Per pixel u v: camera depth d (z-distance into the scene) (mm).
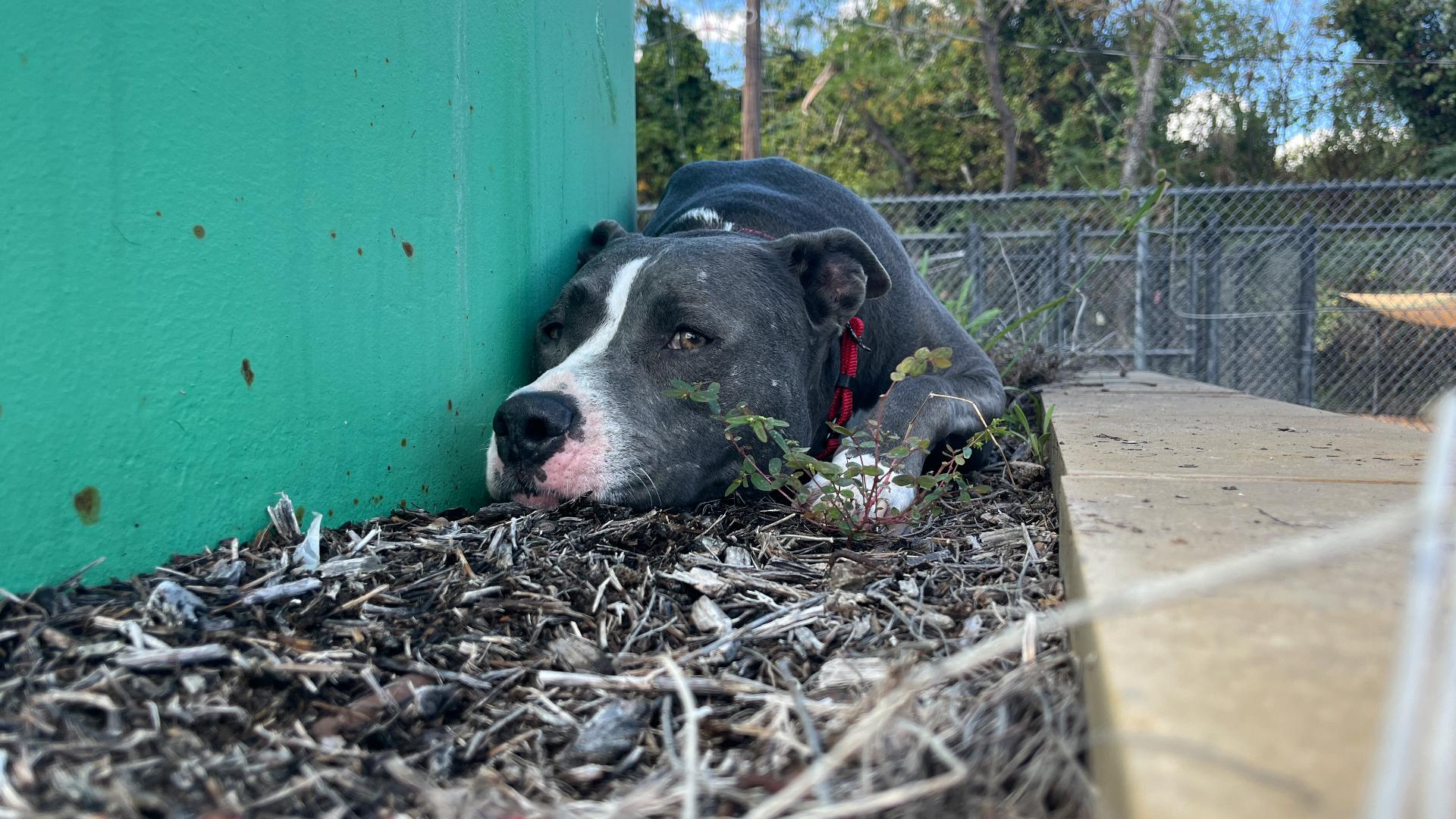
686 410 585
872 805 220
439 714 336
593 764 308
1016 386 1202
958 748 276
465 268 600
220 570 415
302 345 478
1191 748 214
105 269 384
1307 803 193
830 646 393
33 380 361
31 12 353
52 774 267
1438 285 1848
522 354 672
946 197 1776
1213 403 1011
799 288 656
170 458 416
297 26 465
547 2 697
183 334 417
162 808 260
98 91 377
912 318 789
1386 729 218
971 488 624
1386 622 279
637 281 604
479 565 460
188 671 333
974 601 433
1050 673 329
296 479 480
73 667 327
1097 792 241
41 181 360
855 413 759
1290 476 523
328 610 399
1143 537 382
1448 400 190
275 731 312
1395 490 476
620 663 375
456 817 259
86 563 385
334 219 493
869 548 516
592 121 804
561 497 549
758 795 265
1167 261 1896
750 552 500
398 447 547
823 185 825
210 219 427
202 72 418
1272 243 1876
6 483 355
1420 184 1690
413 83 544
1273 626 278
